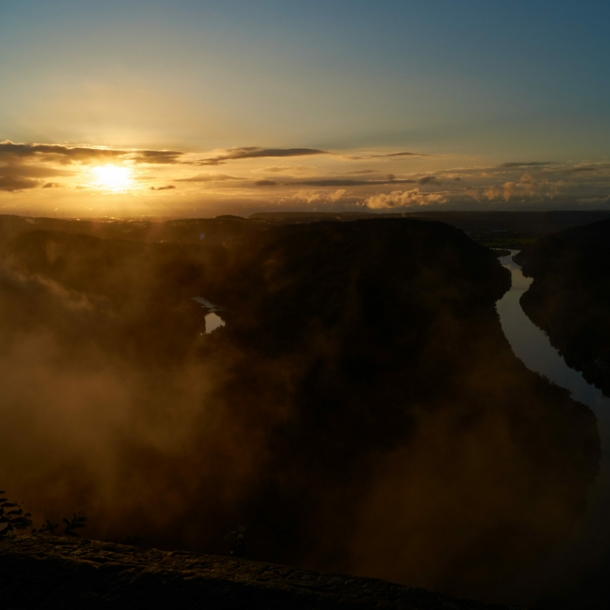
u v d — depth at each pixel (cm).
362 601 366
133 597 357
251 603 356
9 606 349
